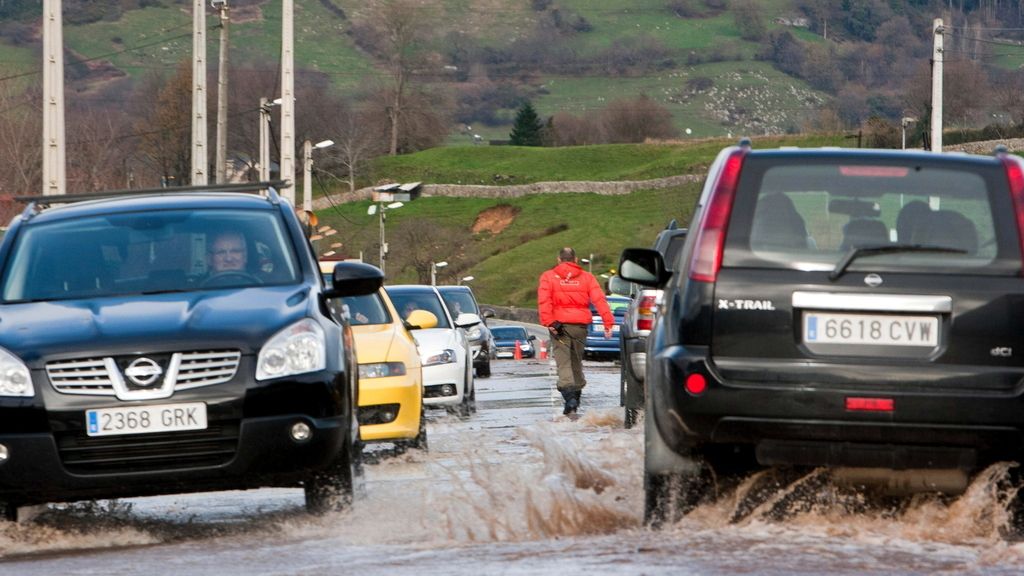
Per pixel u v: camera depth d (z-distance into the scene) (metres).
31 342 22.08
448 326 52.88
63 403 21.50
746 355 18.73
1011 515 19.22
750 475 19.95
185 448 21.66
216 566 17.42
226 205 26.70
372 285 25.52
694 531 18.42
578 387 49.28
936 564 15.22
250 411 21.75
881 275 18.72
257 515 23.98
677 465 19.72
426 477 29.86
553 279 49.78
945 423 18.28
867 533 17.61
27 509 24.62
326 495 22.84
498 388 72.50
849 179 19.36
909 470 18.86
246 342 22.08
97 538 21.91
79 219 26.36
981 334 18.52
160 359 21.81
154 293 24.25
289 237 26.09
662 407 19.19
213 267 25.20
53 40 87.44
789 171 19.45
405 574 15.63
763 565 15.12
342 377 22.77
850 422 18.34
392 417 34.59
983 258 18.81
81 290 24.73
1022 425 18.28
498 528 19.39
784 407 18.47
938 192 19.25
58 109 87.50
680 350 18.95
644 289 41.34
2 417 21.50
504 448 36.09
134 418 21.48
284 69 128.88
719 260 19.06
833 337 18.64
